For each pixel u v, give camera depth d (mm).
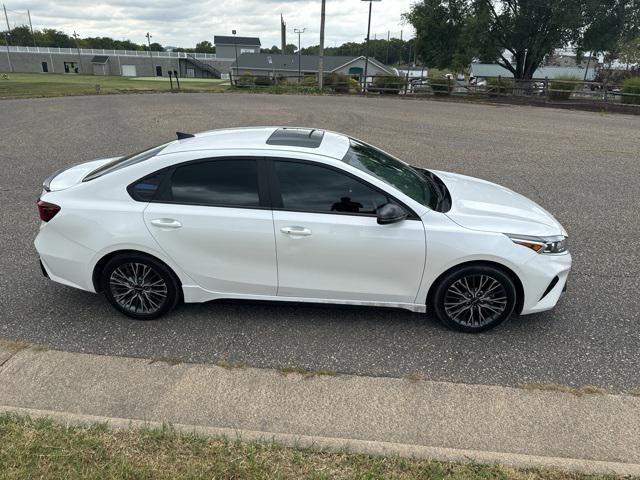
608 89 23219
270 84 27938
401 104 20812
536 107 21047
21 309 4125
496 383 3297
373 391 3193
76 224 3742
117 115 15414
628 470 2475
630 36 27578
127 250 3783
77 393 3121
